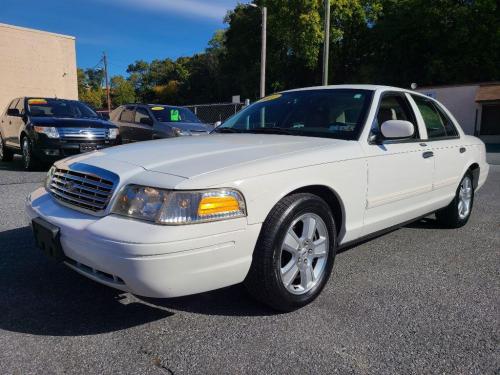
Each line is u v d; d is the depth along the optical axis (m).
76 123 9.33
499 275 3.83
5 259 3.98
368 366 2.44
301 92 4.44
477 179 5.49
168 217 2.47
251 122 4.30
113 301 3.20
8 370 2.37
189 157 2.95
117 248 2.44
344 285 3.56
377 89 4.03
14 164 11.03
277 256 2.85
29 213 3.24
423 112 4.56
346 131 3.67
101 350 2.57
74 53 24.42
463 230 5.27
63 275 3.65
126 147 3.46
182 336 2.74
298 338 2.72
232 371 2.38
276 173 2.85
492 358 2.54
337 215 3.42
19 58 22.27
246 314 3.03
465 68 35.12
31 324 2.86
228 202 2.62
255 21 42.00
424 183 4.28
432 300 3.30
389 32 37.84
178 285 2.51
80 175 3.01
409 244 4.70
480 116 26.81
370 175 3.54
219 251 2.60
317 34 32.81
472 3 34.53
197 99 62.47
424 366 2.45
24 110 9.88
